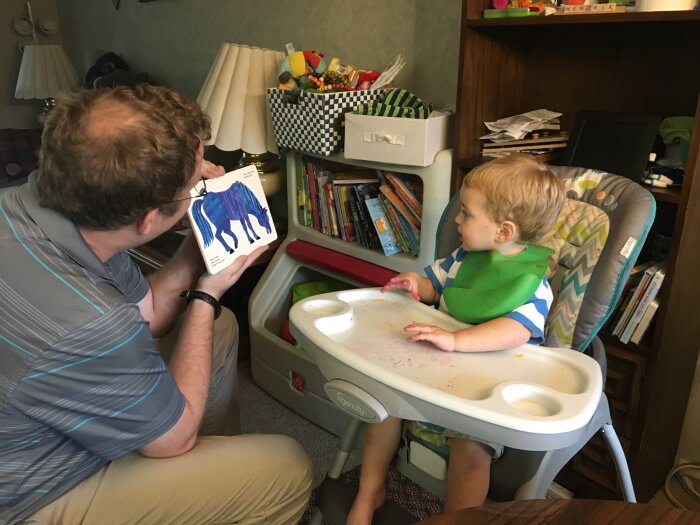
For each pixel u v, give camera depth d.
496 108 1.66
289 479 1.16
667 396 1.50
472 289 1.19
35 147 3.14
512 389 0.95
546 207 1.13
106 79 2.79
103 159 0.85
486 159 1.55
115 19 3.10
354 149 1.66
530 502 0.75
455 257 1.31
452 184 1.59
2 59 3.30
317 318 1.13
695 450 1.70
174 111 0.93
